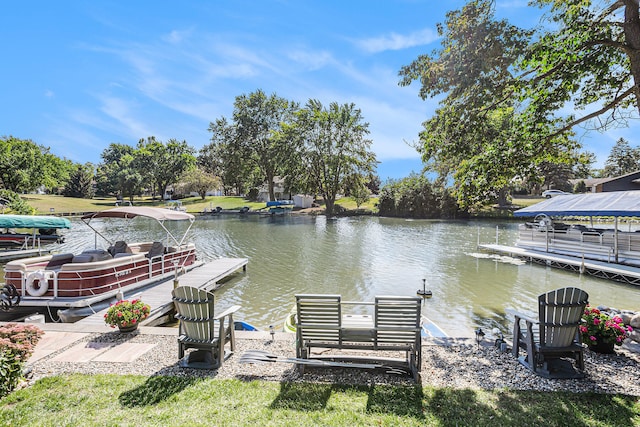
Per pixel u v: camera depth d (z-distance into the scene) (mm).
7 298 7672
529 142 6168
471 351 4949
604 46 5527
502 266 14141
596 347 4816
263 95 50719
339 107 41844
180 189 60469
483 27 5727
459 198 7055
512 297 9945
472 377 4129
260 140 51375
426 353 4883
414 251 17766
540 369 4238
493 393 3732
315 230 27703
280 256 16531
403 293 10492
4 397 3693
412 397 3648
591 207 13555
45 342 5441
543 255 14688
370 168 43312
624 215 12039
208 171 80438
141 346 5270
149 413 3367
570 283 11375
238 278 12430
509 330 7465
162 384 3967
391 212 43344
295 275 12805
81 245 21578
